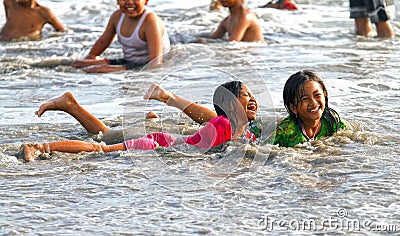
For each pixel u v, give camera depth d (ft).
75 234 25.45
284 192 29.43
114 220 26.73
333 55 63.52
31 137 38.73
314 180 30.76
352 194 28.96
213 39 72.64
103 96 49.85
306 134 36.09
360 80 52.01
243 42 70.33
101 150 35.55
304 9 91.61
